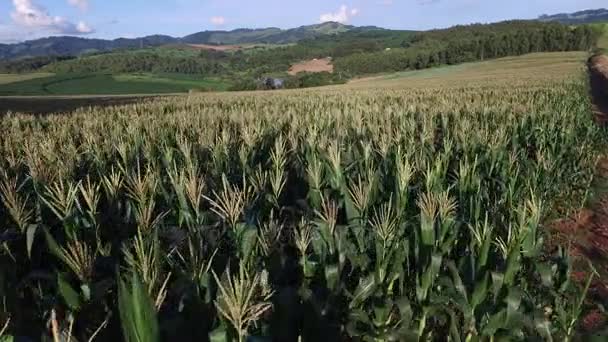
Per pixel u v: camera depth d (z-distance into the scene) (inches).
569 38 4736.7
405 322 172.9
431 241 179.3
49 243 163.9
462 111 669.9
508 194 296.4
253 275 166.6
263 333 148.7
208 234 199.3
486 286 173.6
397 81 3243.1
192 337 133.5
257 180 282.7
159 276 150.5
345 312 186.1
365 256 195.0
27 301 191.2
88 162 378.3
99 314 158.9
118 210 229.6
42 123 748.0
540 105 685.3
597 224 355.9
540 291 202.7
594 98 1475.1
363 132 465.1
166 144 434.3
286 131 534.6
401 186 239.6
